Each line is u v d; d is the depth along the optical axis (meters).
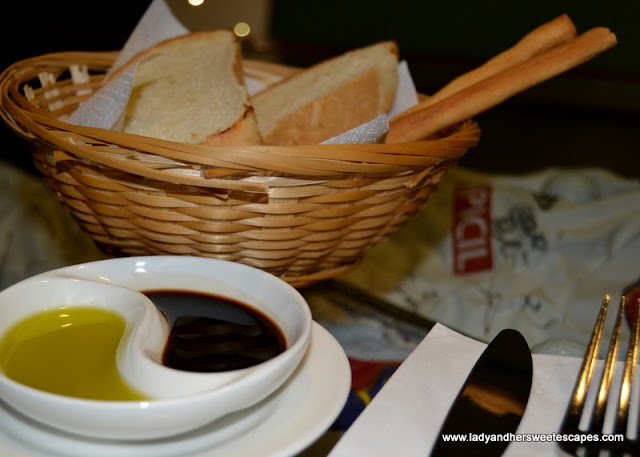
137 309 0.24
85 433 0.20
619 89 1.28
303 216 0.30
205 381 0.21
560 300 0.46
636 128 1.25
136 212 0.30
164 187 0.29
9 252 0.40
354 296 0.39
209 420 0.21
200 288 0.28
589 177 0.65
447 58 1.33
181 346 0.24
